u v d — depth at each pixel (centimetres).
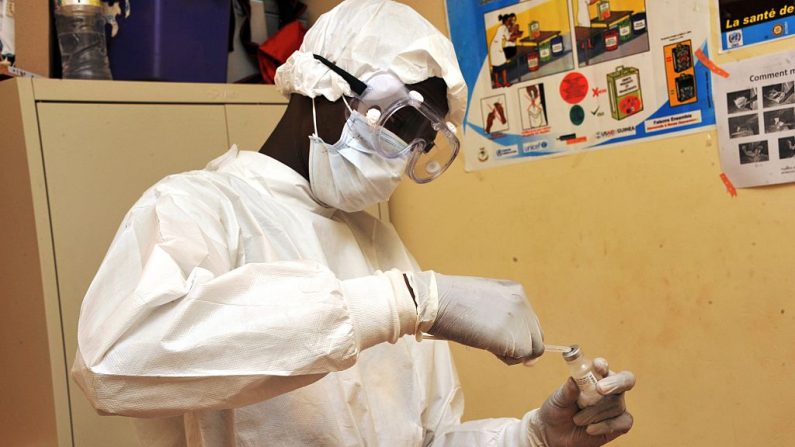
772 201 154
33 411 161
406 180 215
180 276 83
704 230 163
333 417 107
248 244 109
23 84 153
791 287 153
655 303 171
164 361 79
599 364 110
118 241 93
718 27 156
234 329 81
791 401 154
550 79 182
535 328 102
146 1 181
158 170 173
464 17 195
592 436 117
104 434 160
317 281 86
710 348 164
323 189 119
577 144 180
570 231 183
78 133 161
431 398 131
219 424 107
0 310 166
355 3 123
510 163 192
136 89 170
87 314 86
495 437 126
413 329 93
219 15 196
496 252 198
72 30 175
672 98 164
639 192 171
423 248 213
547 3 180
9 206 160
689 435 169
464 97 122
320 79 116
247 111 190
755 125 154
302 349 82
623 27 170
